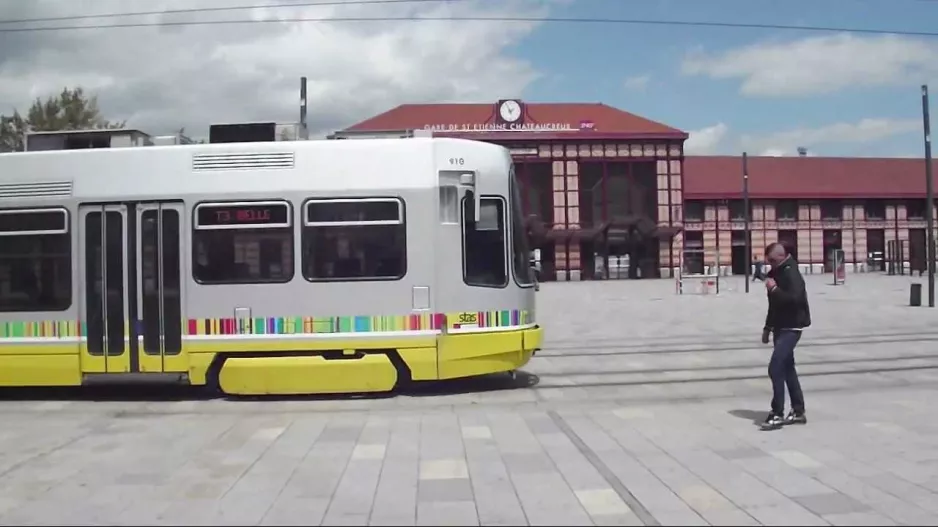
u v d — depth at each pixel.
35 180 11.22
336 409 10.22
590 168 58.50
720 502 6.02
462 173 11.09
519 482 6.70
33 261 11.16
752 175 66.06
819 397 10.42
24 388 12.16
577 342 17.34
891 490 6.25
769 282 8.74
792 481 6.55
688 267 63.31
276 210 10.92
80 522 5.82
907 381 11.59
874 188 65.94
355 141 11.03
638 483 6.59
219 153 11.04
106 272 11.03
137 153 11.11
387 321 10.84
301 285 10.84
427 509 6.00
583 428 8.83
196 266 10.91
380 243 10.91
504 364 11.14
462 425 9.09
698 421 9.09
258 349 10.81
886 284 43.91
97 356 10.97
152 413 10.19
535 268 12.52
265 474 7.09
